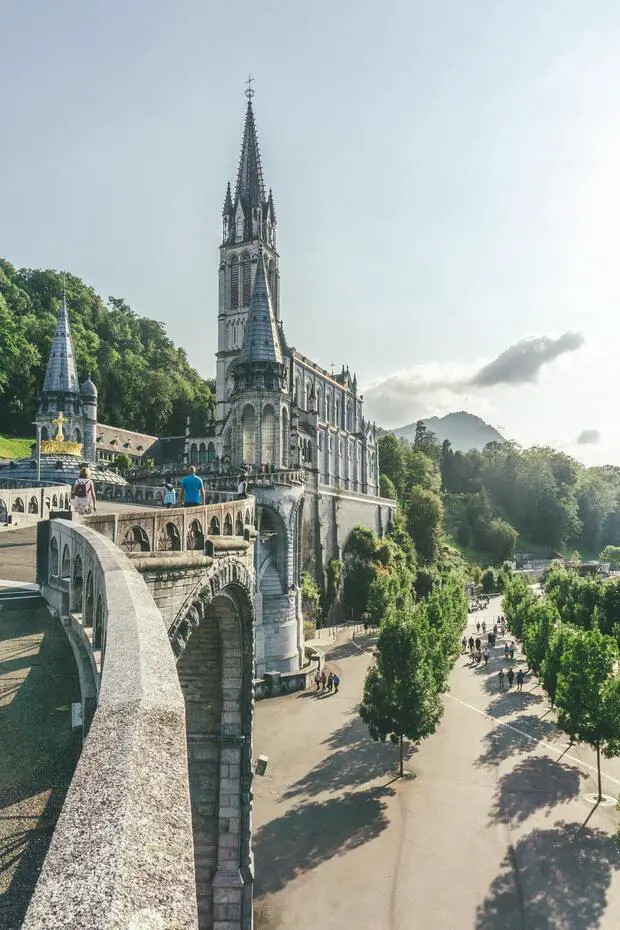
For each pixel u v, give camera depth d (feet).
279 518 228.02
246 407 268.41
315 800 140.15
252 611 90.33
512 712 205.36
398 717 151.12
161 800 10.75
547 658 182.39
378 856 117.91
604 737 139.13
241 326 416.26
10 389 477.36
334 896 105.91
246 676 89.66
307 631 300.81
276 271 436.35
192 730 87.86
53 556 57.16
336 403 461.78
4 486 160.04
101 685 15.90
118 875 8.46
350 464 463.83
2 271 548.72
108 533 61.36
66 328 361.92
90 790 11.03
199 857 85.20
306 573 329.52
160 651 18.83
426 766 159.22
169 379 607.78
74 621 42.50
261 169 437.17
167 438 499.92
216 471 256.11
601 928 97.96
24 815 22.62
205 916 82.12
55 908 7.89
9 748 27.76
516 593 295.89
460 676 255.50
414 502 545.03
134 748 12.28
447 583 314.55
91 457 375.45
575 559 636.48
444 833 126.11
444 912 101.81
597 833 125.90
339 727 186.09
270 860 116.78
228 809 86.53
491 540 648.38
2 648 42.70
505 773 155.22
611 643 143.02
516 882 109.60
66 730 29.86
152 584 56.03
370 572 370.53
